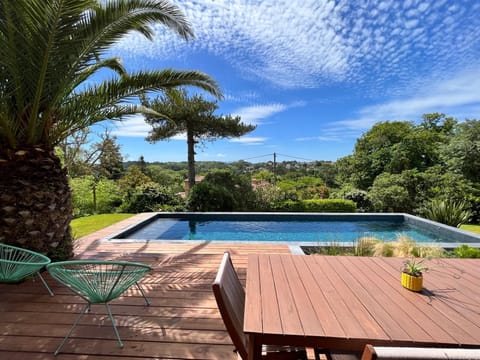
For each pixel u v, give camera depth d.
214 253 3.87
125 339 1.87
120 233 5.24
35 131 2.99
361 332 1.02
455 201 8.15
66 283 1.83
